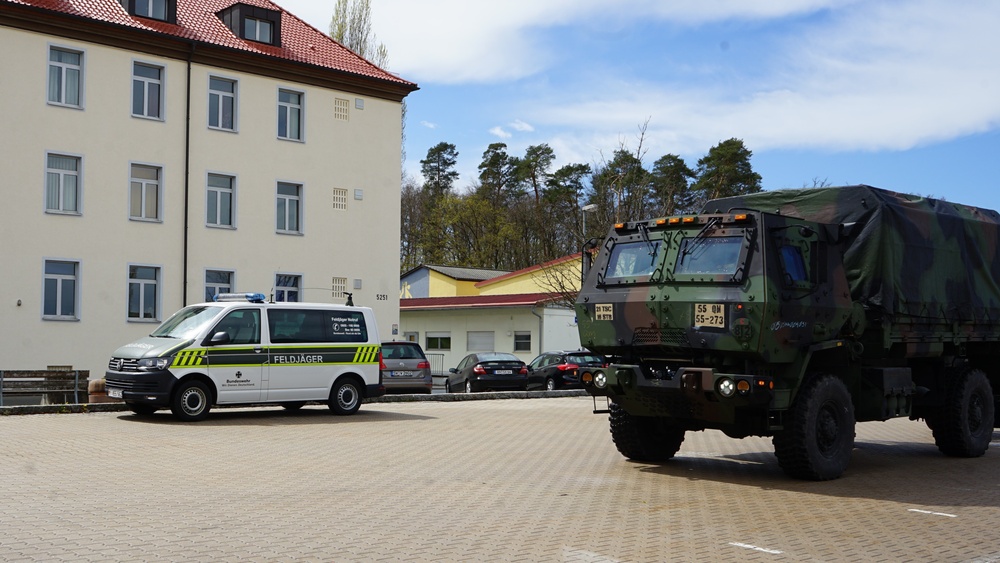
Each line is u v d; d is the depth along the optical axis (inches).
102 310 1217.4
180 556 275.1
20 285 1155.3
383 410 805.2
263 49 1380.4
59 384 798.5
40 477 414.9
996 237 586.2
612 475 460.4
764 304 416.8
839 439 461.4
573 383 1293.1
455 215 2925.7
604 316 468.8
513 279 2140.7
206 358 664.4
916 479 467.2
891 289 489.4
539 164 3088.1
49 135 1181.1
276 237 1380.4
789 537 325.4
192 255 1295.5
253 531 312.5
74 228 1198.3
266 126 1374.3
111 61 1231.5
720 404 439.2
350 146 1461.6
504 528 326.3
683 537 319.9
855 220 500.1
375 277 1481.3
